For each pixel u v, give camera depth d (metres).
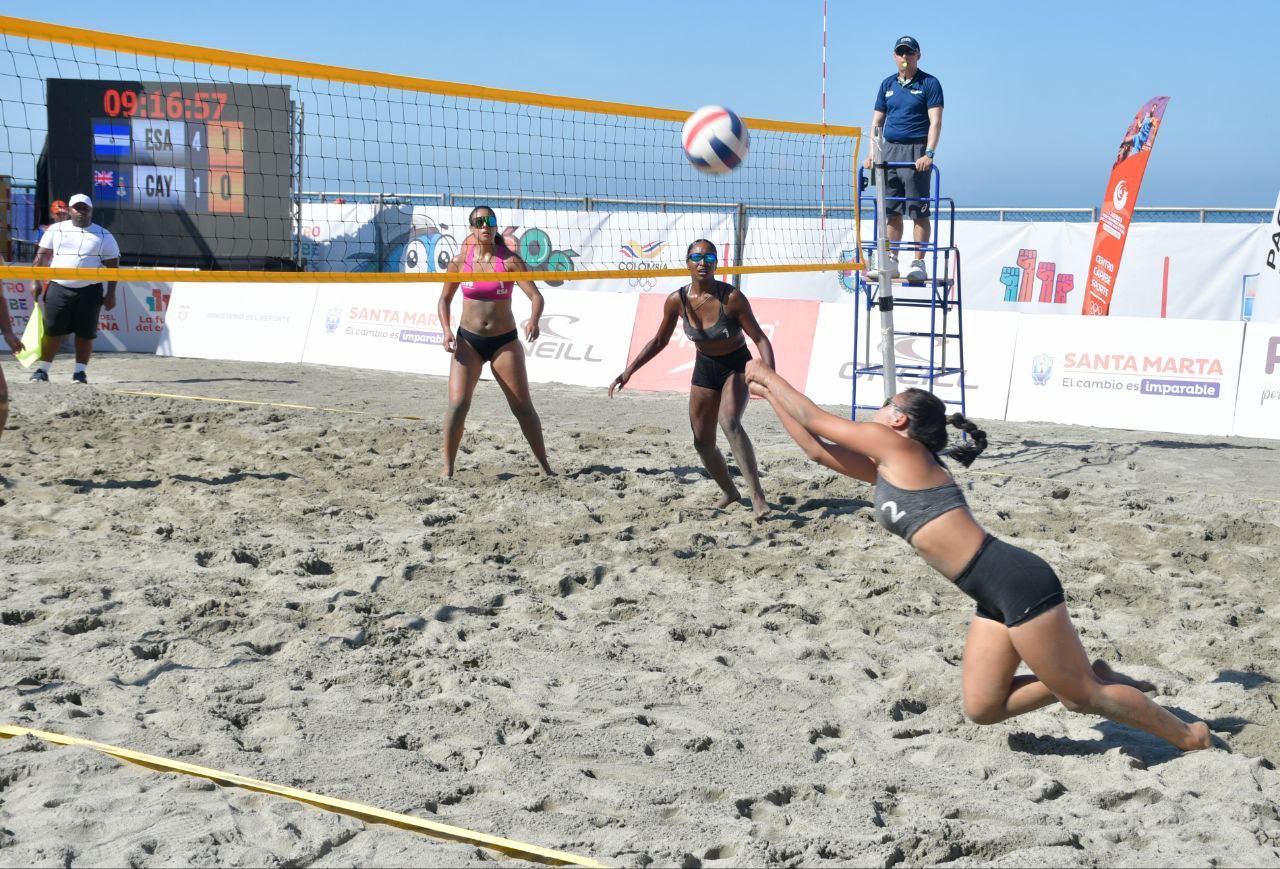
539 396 12.07
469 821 3.10
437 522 6.49
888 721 3.96
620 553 5.96
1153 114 12.97
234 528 6.12
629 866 2.84
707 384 6.71
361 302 14.32
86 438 8.69
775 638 4.77
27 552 5.55
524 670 4.33
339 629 4.68
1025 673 4.43
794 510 7.01
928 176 9.74
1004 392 11.52
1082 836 3.09
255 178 16.05
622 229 16.06
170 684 3.99
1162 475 8.78
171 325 15.01
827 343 12.30
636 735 3.72
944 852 3.00
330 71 6.45
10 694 3.84
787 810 3.24
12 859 2.77
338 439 8.95
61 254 11.35
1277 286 12.66
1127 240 14.72
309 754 3.50
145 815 3.02
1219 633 4.84
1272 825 3.20
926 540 3.54
